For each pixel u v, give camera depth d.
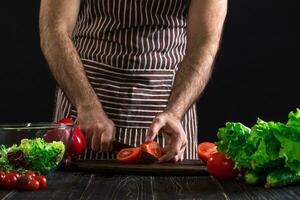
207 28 2.49
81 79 2.36
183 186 1.82
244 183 1.86
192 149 2.54
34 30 4.86
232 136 1.82
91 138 2.23
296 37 4.72
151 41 2.53
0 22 4.84
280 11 4.71
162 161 2.15
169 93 2.53
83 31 2.58
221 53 4.77
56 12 2.49
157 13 2.53
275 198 1.65
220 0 2.54
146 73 2.51
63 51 2.41
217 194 1.70
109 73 2.50
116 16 2.52
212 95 4.82
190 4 2.54
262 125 1.78
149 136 2.16
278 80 4.76
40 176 1.77
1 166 1.88
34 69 4.89
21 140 1.91
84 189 1.76
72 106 2.52
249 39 4.75
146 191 1.74
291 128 1.76
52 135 1.94
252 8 4.72
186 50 2.49
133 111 2.49
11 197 1.66
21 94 4.90
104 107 2.49
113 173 2.02
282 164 1.78
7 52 4.87
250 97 4.79
